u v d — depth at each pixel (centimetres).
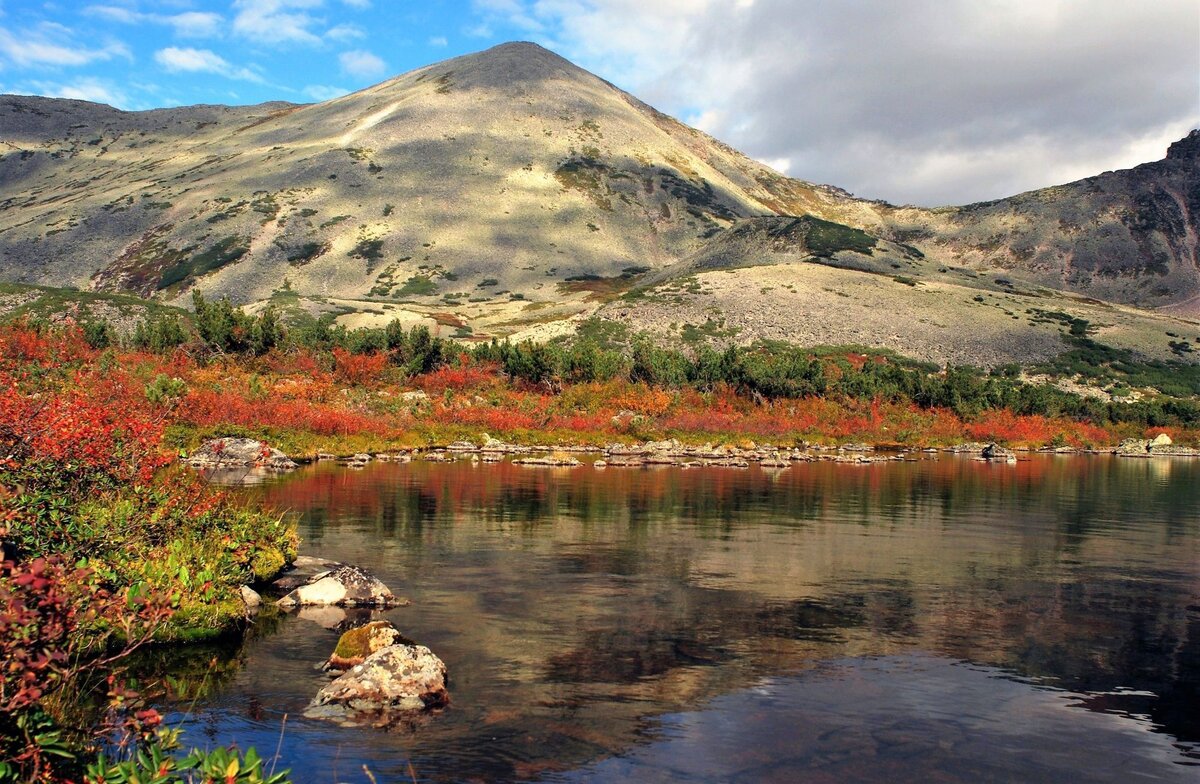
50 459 1190
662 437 5716
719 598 1446
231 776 500
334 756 782
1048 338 12244
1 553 609
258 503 2352
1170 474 4472
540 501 2666
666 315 12500
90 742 682
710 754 810
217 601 1230
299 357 6412
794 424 6512
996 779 771
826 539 2080
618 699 957
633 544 1947
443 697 947
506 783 736
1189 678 1070
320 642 1148
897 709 945
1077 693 1010
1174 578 1694
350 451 4178
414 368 6844
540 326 13238
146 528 1317
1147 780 779
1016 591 1548
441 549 1830
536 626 1248
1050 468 4747
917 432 6738
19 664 550
